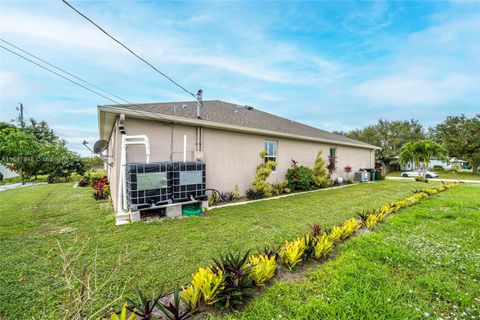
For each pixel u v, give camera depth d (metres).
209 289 1.99
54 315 1.97
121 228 4.34
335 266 2.77
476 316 1.95
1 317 1.95
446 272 2.67
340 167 13.44
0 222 4.80
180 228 4.35
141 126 5.88
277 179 9.53
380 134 28.14
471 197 8.00
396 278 2.53
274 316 1.92
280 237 3.88
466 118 25.27
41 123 28.02
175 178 5.45
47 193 9.42
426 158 16.03
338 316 1.88
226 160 7.62
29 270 2.72
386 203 6.91
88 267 2.79
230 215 5.38
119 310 2.02
